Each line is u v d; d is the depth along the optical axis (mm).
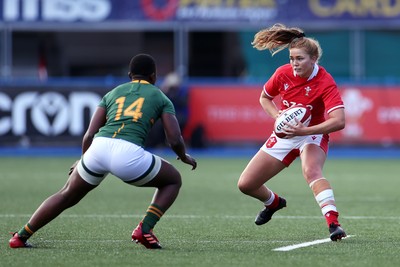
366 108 78250
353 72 87062
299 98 28859
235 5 84250
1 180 54875
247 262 24344
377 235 30625
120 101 26266
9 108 76812
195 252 26188
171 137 26078
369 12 84250
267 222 34500
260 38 29062
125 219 35531
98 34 89000
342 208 40562
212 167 66500
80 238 29453
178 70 86938
